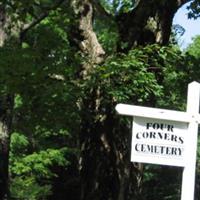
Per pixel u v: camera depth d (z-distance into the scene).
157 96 11.74
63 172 31.36
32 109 12.51
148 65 11.21
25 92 11.34
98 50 12.35
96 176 11.74
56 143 27.69
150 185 38.25
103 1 19.56
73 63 11.53
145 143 6.70
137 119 6.69
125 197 11.53
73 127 12.60
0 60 10.98
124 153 11.72
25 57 11.05
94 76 11.15
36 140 27.11
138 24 12.15
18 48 11.73
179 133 6.77
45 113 12.32
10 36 16.52
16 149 26.53
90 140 11.90
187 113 6.77
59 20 12.99
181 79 13.91
